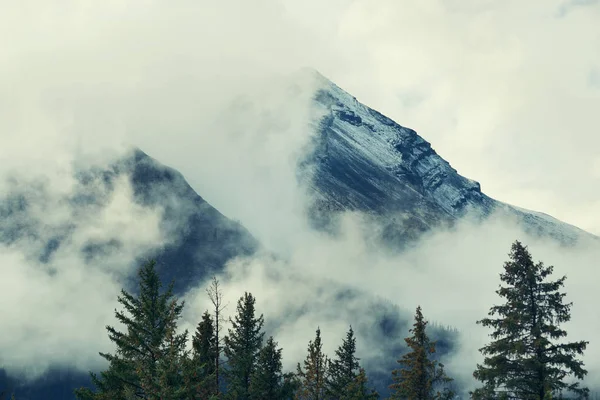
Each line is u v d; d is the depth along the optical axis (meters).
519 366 62.12
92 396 67.62
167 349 67.25
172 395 62.25
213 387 82.31
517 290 62.59
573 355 61.03
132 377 68.25
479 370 63.06
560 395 60.66
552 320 61.50
